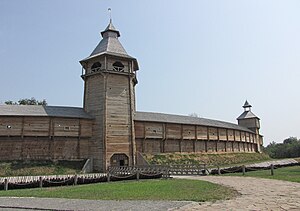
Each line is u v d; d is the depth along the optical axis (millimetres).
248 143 63688
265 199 11500
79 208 11234
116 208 10789
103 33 44562
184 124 45594
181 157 43188
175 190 15461
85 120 37875
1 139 33500
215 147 51031
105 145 36500
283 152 83562
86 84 41312
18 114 34000
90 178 23938
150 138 41344
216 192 14047
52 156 35188
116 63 41750
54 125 35719
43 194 16297
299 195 12328
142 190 16219
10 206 12531
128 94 40406
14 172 30844
